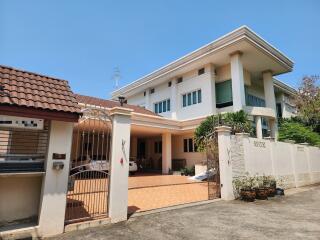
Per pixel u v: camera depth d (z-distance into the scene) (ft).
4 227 15.05
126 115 20.61
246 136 33.14
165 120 57.62
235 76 57.98
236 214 21.54
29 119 15.79
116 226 17.66
